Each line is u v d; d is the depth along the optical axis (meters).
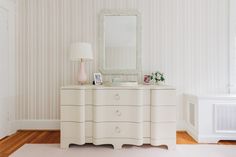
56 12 3.30
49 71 3.31
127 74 3.25
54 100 3.32
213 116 2.74
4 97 3.00
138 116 2.48
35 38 3.31
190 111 3.08
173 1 3.26
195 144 2.68
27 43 3.32
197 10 3.26
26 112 3.34
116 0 3.27
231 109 2.76
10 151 2.41
